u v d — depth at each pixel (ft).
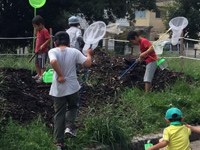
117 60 29.58
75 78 15.25
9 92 19.13
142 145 17.24
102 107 19.84
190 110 21.38
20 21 68.13
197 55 87.92
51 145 15.25
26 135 15.53
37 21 23.30
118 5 70.18
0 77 20.47
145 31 123.95
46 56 24.00
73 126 15.51
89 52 15.99
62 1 62.69
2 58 32.27
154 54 22.54
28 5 64.59
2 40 64.90
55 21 67.87
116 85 23.97
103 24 16.62
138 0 77.00
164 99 21.99
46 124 17.16
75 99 15.37
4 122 16.25
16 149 14.56
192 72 29.14
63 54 15.08
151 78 22.65
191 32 92.43
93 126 16.71
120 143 16.43
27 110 18.04
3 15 67.00
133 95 22.07
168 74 27.27
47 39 23.62
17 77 22.26
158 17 135.74
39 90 21.34
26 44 67.36
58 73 14.58
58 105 15.06
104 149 15.98
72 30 22.48
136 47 77.56
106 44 38.17
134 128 18.53
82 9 64.59
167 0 129.49
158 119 19.81
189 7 94.22
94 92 22.11
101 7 65.00
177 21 23.48
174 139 13.79
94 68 26.81
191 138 19.30
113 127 16.62
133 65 23.03
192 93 23.93
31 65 27.81
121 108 19.89
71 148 15.42
